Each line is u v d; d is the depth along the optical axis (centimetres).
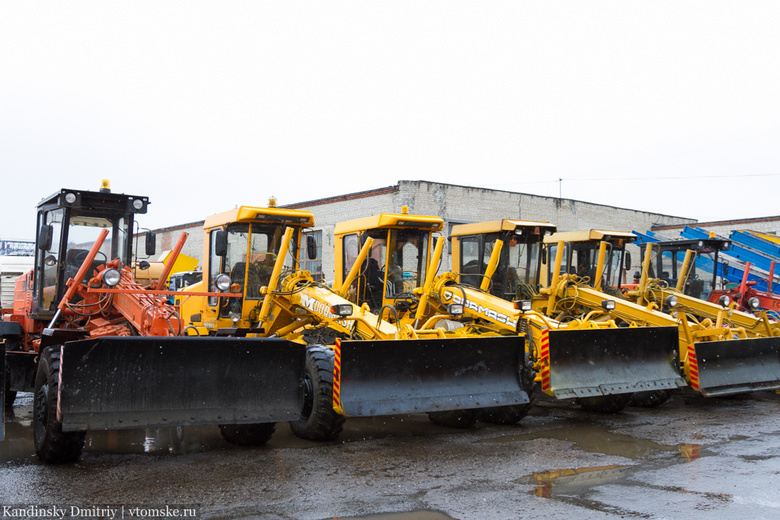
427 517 422
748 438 677
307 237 885
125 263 796
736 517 423
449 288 892
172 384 538
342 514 426
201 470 533
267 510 432
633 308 993
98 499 452
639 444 647
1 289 1290
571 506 445
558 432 712
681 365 900
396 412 636
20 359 762
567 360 761
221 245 822
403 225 896
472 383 696
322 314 756
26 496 458
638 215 2428
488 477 520
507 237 1051
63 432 532
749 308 1311
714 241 1327
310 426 648
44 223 834
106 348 516
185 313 965
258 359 572
